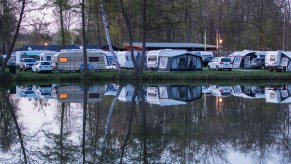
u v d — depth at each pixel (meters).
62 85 35.25
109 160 10.84
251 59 53.09
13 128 15.28
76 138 13.41
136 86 33.91
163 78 39.44
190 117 17.33
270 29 67.88
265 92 29.11
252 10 71.75
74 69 44.56
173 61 45.09
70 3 37.78
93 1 36.78
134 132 14.21
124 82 38.12
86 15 40.91
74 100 23.94
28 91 29.92
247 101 23.33
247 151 11.48
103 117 17.55
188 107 20.58
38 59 53.81
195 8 70.94
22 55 52.97
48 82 38.06
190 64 46.12
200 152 11.47
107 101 23.33
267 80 40.38
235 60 53.16
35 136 13.89
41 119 17.25
